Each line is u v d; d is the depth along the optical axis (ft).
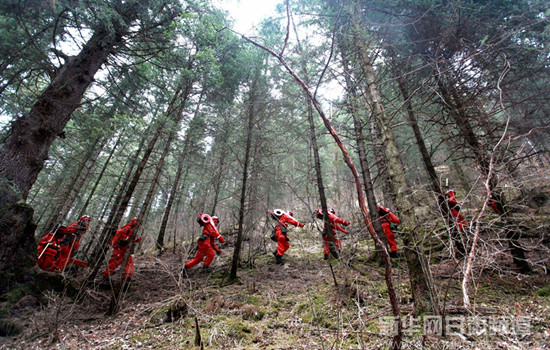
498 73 12.95
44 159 15.25
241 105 23.18
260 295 14.99
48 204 34.42
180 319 12.01
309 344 9.06
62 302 11.73
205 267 19.95
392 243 18.51
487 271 13.39
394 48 14.43
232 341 9.72
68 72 16.40
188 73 17.70
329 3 14.76
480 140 13.75
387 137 12.48
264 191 29.04
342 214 19.24
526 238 13.41
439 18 13.39
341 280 12.85
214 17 18.69
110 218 22.08
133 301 15.46
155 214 42.24
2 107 14.42
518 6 12.85
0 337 10.82
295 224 22.33
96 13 13.24
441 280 12.46
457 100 14.56
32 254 14.90
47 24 14.20
